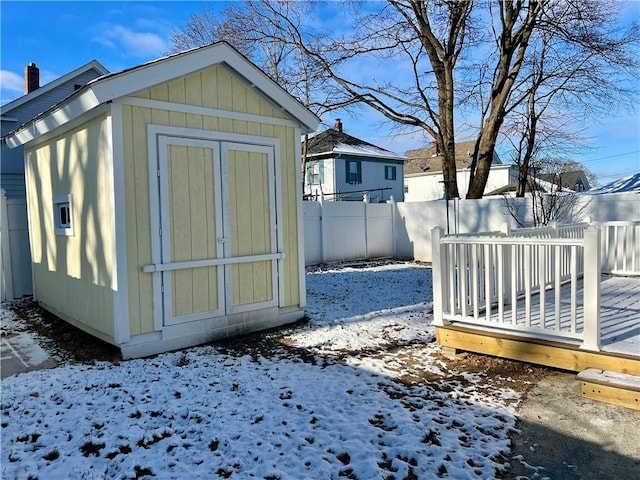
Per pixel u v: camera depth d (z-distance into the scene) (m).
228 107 5.35
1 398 3.52
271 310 5.83
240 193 5.48
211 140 5.20
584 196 9.52
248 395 3.55
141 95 4.64
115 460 2.60
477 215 11.80
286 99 5.79
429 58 13.48
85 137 5.02
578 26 11.66
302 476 2.41
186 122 4.98
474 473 2.43
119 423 3.08
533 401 3.38
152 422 3.09
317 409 3.27
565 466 2.52
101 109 4.54
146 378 3.98
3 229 7.70
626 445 2.71
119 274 4.51
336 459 2.58
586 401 3.33
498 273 4.21
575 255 3.73
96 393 3.63
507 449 2.69
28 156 7.06
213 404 3.38
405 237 13.72
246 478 2.40
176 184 4.91
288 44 15.73
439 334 4.53
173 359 4.59
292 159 6.08
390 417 3.11
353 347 4.94
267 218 5.77
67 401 3.46
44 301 6.87
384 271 11.09
